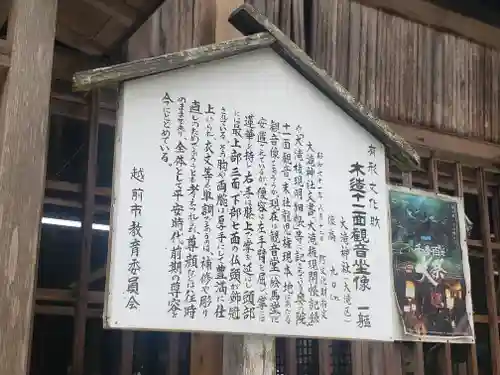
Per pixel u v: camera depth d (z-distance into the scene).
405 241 4.04
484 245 4.67
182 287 2.08
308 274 2.34
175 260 2.09
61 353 3.89
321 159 2.48
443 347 4.22
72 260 4.12
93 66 3.63
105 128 3.90
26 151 2.07
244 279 2.20
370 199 2.57
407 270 3.99
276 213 2.32
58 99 3.54
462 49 4.81
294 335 2.25
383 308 2.48
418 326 3.95
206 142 2.25
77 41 3.43
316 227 2.40
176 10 3.66
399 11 4.48
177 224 2.12
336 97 2.54
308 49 4.11
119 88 2.16
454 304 4.11
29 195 2.05
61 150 3.94
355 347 3.90
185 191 2.17
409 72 4.52
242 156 2.30
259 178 2.32
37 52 2.17
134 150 2.12
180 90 2.25
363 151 2.60
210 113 2.28
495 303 4.58
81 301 3.28
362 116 2.57
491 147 4.84
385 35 4.42
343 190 2.51
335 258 2.41
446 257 4.17
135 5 2.90
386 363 3.96
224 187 2.24
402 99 4.47
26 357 1.94
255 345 2.30
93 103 3.55
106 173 3.97
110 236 2.04
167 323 2.03
